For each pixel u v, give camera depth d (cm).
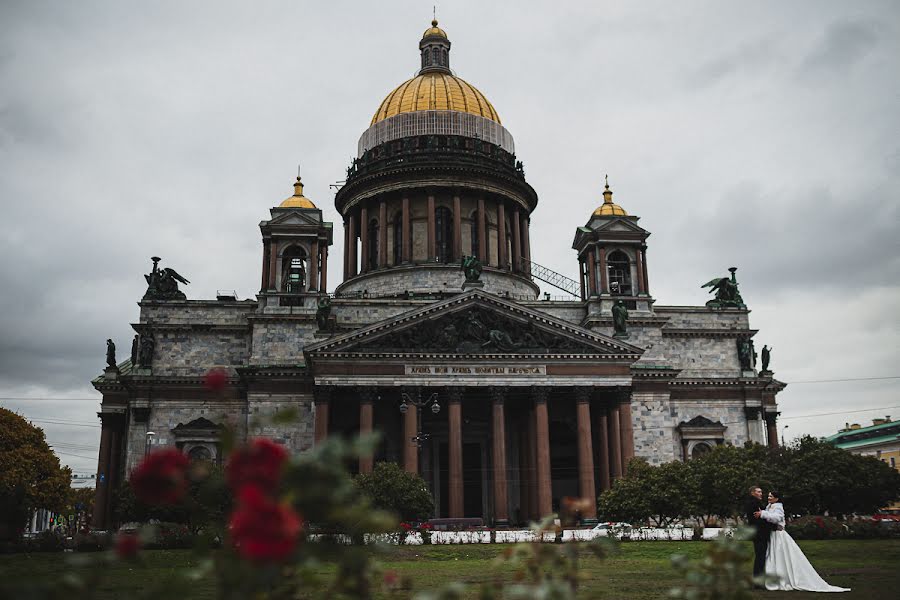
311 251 9769
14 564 4597
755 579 1146
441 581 3406
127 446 9319
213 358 9738
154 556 5084
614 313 9412
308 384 9169
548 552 1151
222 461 8931
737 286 10862
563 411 9700
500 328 8838
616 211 10725
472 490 9712
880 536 6306
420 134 12025
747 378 10256
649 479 7338
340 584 922
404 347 8625
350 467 8719
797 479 7800
